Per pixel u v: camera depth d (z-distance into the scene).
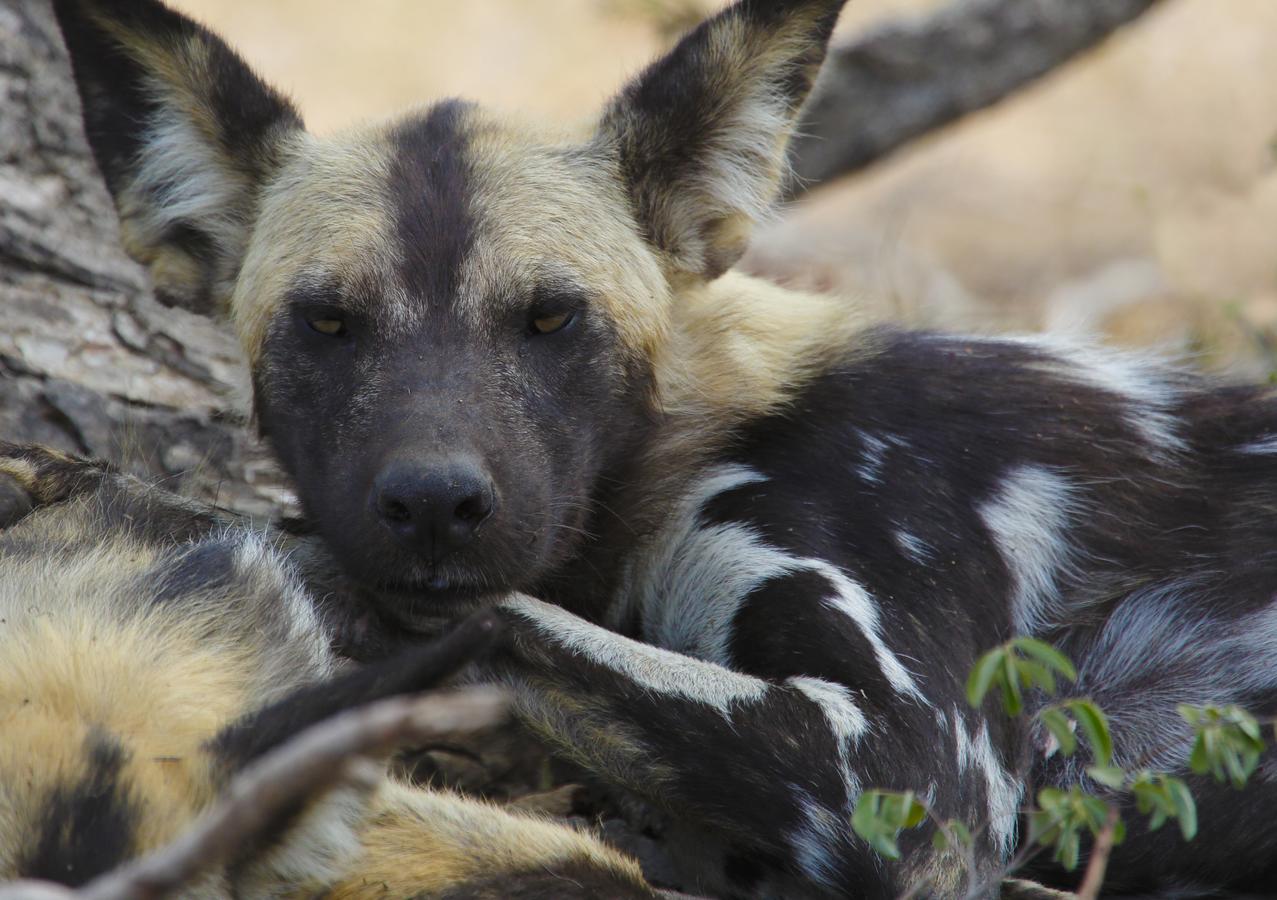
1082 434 8.43
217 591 6.38
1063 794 6.05
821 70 8.34
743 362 8.21
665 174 8.23
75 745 5.18
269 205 8.14
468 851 6.36
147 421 9.73
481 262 7.60
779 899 7.45
